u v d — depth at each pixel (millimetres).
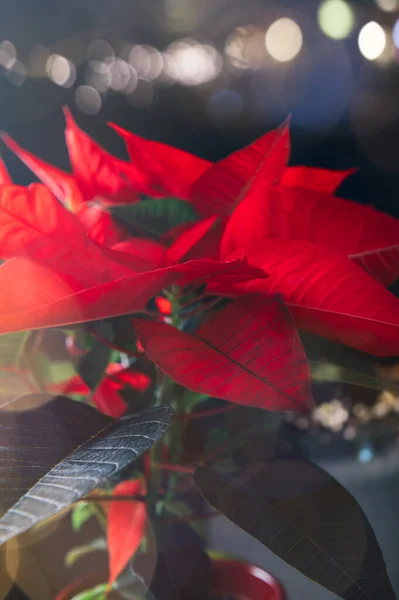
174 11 2809
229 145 3357
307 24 2627
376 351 454
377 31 2230
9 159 2686
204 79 3012
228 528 930
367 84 2908
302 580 840
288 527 425
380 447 1088
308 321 456
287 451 492
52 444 384
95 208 476
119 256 423
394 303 423
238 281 427
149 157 521
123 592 552
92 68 2889
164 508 545
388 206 2775
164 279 391
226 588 601
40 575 593
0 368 505
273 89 3121
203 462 491
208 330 420
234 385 414
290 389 410
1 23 2637
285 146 479
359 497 1042
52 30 2711
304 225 457
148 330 419
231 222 457
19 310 398
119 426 405
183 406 511
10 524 310
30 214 415
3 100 2961
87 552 615
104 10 2750
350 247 461
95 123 3211
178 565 510
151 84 3141
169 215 472
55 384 515
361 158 3115
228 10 2746
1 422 395
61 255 430
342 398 543
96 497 509
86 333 493
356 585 400
